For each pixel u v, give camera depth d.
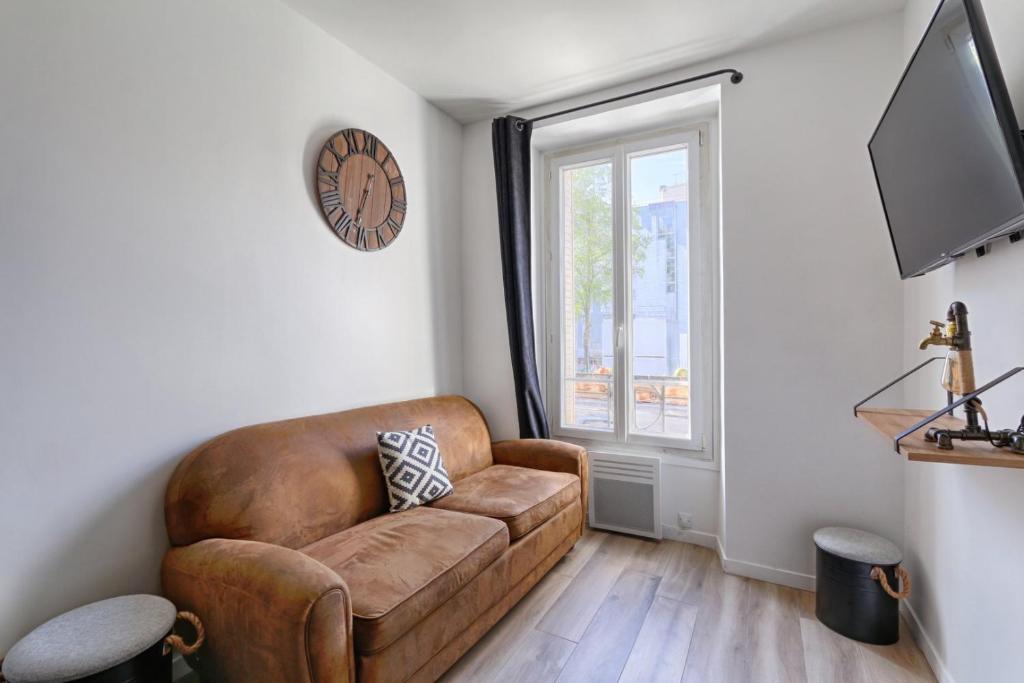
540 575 2.17
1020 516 1.18
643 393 2.96
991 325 1.31
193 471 1.60
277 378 2.02
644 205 2.95
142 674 1.18
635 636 1.87
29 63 1.34
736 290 2.33
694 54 2.38
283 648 1.21
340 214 2.28
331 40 2.26
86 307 1.46
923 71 1.27
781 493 2.25
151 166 1.61
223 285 1.83
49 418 1.38
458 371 3.14
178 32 1.68
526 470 2.62
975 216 1.14
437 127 2.96
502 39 2.27
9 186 1.30
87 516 1.45
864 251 2.09
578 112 2.77
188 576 1.43
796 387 2.22
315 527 1.82
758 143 2.29
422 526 1.85
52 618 1.34
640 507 2.80
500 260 3.08
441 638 1.55
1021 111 1.17
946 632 1.58
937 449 1.07
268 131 1.99
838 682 1.61
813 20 2.12
